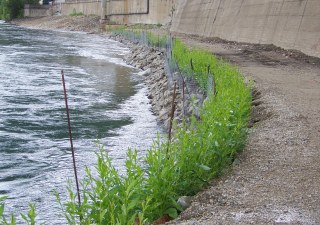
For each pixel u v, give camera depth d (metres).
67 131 12.14
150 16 64.25
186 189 5.50
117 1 75.62
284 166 6.40
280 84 13.59
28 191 7.71
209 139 6.12
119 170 8.52
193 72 13.80
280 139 7.80
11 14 102.38
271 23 26.97
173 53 19.42
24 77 21.30
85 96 17.30
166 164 5.17
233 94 9.01
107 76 23.06
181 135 6.45
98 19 78.50
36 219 6.46
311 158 6.79
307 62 19.53
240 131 7.58
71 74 23.27
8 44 40.41
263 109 10.22
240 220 4.59
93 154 10.05
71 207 4.48
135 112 14.71
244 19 31.56
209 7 40.69
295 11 24.31
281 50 23.78
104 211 3.95
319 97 11.78
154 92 17.45
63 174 8.63
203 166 5.61
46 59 29.61
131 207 4.13
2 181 8.25
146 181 5.28
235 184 5.68
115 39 52.56
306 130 8.41
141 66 26.86
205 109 8.29
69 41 48.22
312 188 5.55
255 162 6.59
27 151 10.23
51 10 104.81
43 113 14.17
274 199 5.18
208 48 25.97
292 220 4.59
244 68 17.19
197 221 4.59
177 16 51.34
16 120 13.15
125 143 10.97
